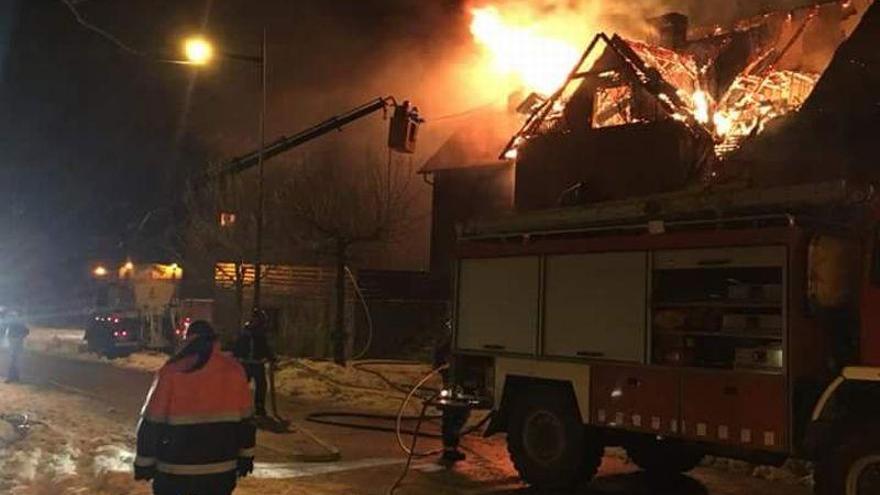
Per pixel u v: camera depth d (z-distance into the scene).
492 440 11.69
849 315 7.11
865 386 6.54
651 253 8.01
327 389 16.86
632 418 7.95
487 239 9.72
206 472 4.55
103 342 24.56
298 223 24.50
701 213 7.70
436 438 11.64
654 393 7.80
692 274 7.78
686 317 7.69
